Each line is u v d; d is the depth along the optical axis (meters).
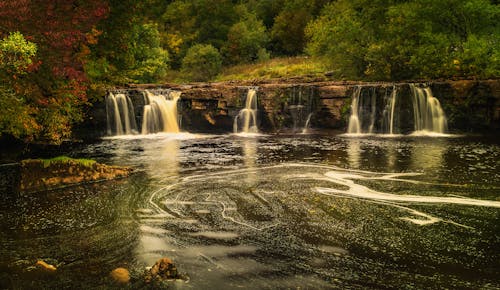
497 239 7.17
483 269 6.06
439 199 9.63
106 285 5.58
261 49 51.12
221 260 6.38
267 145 19.16
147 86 29.58
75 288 5.52
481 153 16.05
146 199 9.82
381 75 28.12
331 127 24.44
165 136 23.88
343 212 8.72
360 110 23.95
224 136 23.47
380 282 5.69
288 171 12.99
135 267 6.17
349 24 29.89
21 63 8.43
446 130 23.00
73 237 7.41
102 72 18.48
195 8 63.03
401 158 15.13
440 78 25.92
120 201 9.66
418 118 23.39
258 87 25.47
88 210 8.98
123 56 20.75
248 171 13.05
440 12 26.97
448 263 6.27
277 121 25.23
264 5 63.59
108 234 7.54
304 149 17.70
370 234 7.44
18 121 11.41
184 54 54.62
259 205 9.29
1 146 15.59
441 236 7.33
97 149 18.42
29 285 5.61
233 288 5.51
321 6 53.38
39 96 11.41
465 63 25.03
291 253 6.64
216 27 57.97
